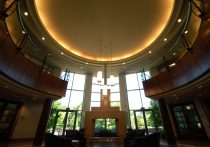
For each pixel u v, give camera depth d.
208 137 7.82
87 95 11.80
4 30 4.78
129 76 12.80
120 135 8.91
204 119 8.12
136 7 6.40
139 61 10.14
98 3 6.21
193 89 6.61
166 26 6.87
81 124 10.73
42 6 6.34
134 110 11.50
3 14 4.26
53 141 4.24
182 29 6.82
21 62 6.25
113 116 9.42
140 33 8.00
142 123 10.92
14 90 6.78
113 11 6.62
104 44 9.01
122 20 7.13
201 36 5.05
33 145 6.99
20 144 6.98
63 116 10.90
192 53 5.87
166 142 7.84
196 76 5.71
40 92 7.67
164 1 6.05
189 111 9.19
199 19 5.74
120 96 11.91
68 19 7.03
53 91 8.55
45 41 7.98
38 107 10.10
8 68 5.35
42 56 9.39
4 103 8.59
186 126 9.20
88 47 9.32
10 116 8.78
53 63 10.41
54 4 6.24
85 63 10.46
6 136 8.30
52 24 7.34
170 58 9.69
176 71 7.22
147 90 9.09
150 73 11.26
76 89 12.15
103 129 10.92
